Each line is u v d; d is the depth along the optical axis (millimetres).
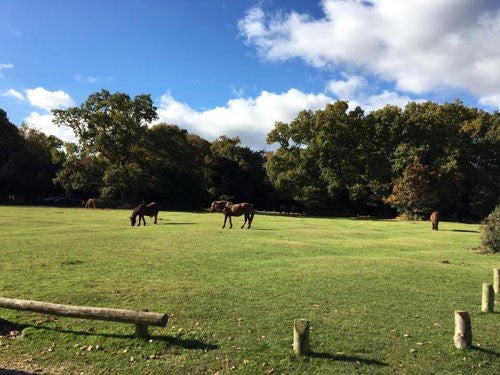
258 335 7664
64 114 57375
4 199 65750
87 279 11453
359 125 58906
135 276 12000
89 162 64750
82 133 58312
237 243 19438
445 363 6656
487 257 17391
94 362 6695
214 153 69812
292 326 8117
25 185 65375
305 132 60625
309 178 58344
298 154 60500
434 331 7973
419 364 6613
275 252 17047
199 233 23406
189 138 77688
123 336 7492
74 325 8039
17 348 7137
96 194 69188
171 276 12141
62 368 6508
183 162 63906
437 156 55250
